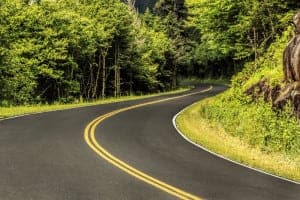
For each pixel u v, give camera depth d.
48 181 10.73
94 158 13.67
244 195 10.19
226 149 17.05
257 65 29.12
